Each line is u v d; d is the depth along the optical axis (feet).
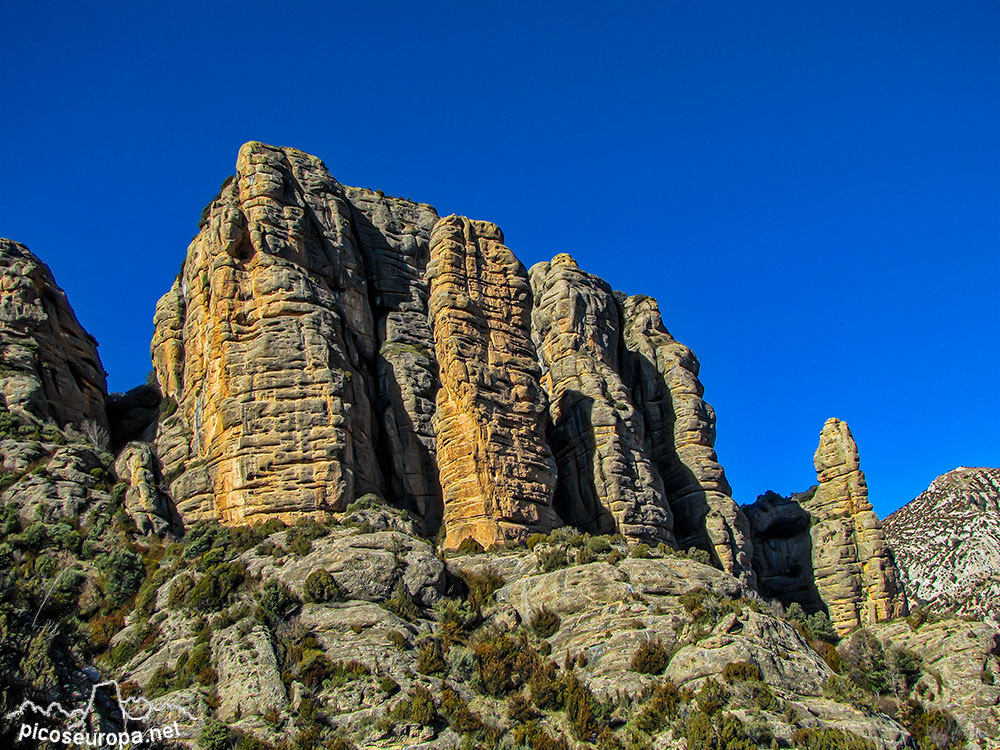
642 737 150.71
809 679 165.78
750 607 180.65
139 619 172.35
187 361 238.89
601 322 272.72
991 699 184.65
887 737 154.71
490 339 229.25
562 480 239.50
